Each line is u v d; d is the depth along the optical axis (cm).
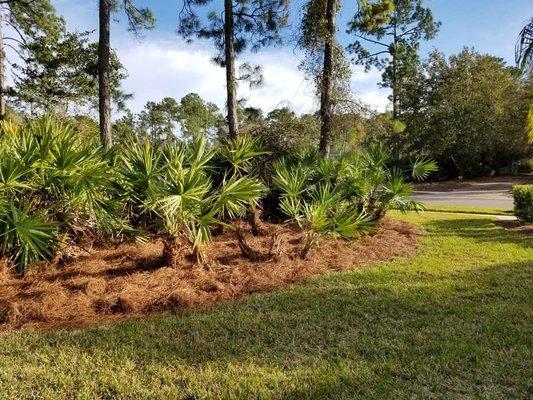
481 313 462
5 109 2078
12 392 307
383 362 351
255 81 1694
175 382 322
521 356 359
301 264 653
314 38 1290
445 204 1797
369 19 1516
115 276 558
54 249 562
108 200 585
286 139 1260
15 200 514
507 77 2822
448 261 705
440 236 942
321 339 398
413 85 3084
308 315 457
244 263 638
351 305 491
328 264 674
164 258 591
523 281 580
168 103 5172
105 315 462
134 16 1590
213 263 617
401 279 599
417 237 925
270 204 899
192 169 557
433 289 548
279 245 682
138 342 390
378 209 920
